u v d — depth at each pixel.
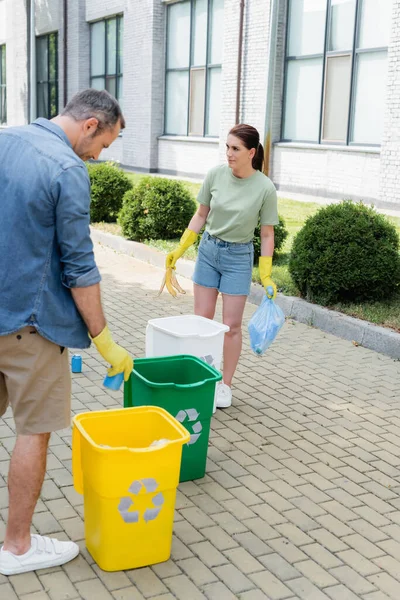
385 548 3.38
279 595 2.99
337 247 7.00
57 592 2.94
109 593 2.95
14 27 29.28
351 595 3.02
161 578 3.06
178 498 3.74
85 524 3.20
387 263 7.02
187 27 19.28
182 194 10.81
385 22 13.87
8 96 30.84
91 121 2.92
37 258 2.79
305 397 5.25
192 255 9.58
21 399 2.89
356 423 4.81
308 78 15.77
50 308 2.83
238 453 4.30
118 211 12.79
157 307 7.71
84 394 5.13
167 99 20.48
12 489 2.97
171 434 3.18
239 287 4.82
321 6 15.21
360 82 14.55
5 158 2.80
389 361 6.11
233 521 3.55
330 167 15.16
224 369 5.03
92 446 2.88
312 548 3.35
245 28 16.70
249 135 4.53
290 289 7.70
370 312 6.90
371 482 4.02
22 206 2.74
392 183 13.54
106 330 2.97
